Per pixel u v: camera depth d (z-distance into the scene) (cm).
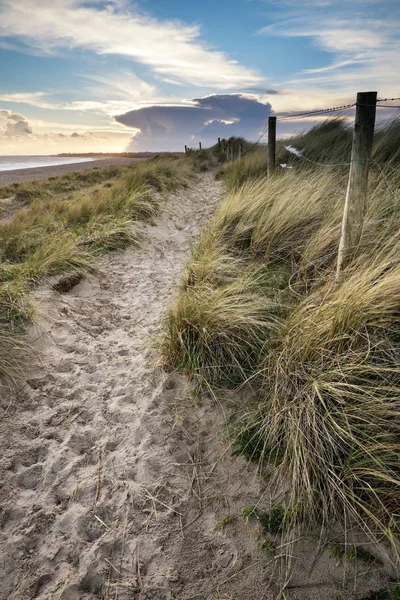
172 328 302
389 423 186
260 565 167
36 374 293
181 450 226
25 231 604
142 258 555
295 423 200
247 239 439
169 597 160
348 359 217
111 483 211
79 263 470
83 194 1033
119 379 296
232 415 240
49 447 235
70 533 186
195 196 970
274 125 631
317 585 157
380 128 677
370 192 410
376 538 166
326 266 328
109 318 397
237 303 299
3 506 197
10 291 362
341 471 180
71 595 161
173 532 184
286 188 493
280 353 245
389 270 243
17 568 171
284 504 186
